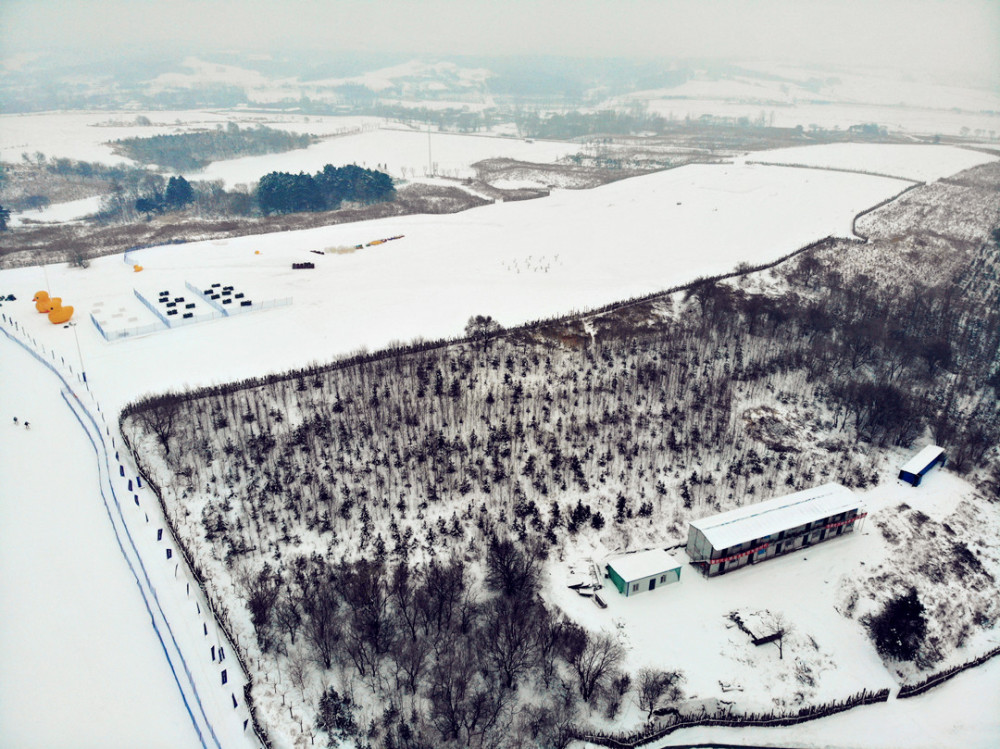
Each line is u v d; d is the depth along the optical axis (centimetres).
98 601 7744
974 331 15450
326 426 10862
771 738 7262
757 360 13638
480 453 10675
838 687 7881
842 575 9319
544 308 15338
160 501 9256
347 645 7538
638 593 8788
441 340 13612
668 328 14650
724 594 8856
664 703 7350
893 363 13838
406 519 9506
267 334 14162
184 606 7794
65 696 6644
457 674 7312
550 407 11794
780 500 9875
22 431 10750
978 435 12106
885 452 11794
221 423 10688
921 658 8331
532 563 8800
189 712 6606
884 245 19912
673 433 11381
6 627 7319
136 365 12738
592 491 10275
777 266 17888
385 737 6750
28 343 13762
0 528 8675
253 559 8681
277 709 6875
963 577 9550
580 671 7306
